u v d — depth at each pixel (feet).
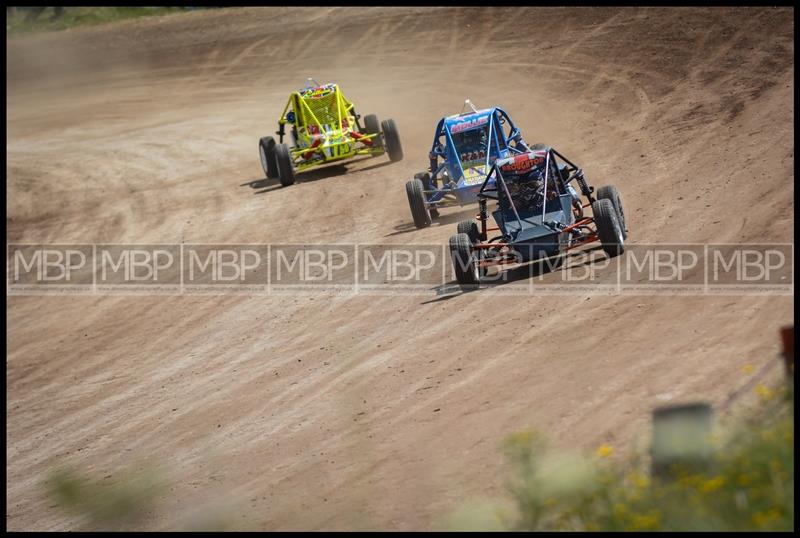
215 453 119.96
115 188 362.74
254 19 627.05
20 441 153.69
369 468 100.78
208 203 310.65
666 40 374.63
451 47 485.15
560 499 68.44
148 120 485.56
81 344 205.77
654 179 210.18
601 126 292.81
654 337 115.96
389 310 163.63
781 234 145.18
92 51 650.43
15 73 636.07
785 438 64.44
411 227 222.48
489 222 206.18
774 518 54.54
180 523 97.35
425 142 336.49
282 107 464.24
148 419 144.97
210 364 165.17
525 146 217.15
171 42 629.51
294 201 284.41
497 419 103.86
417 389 121.90
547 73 395.55
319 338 160.25
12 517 118.11
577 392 105.09
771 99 255.09
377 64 497.46
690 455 68.74
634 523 59.31
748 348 103.09
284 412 128.98
